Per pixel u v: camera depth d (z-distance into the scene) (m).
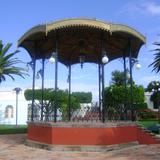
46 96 32.22
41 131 19.09
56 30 18.66
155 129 31.48
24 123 53.91
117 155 16.52
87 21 17.83
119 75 53.19
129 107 22.00
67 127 17.78
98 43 21.58
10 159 15.52
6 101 54.78
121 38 20.45
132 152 17.56
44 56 22.17
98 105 21.59
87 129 17.69
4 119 54.59
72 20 17.80
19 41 20.78
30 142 20.12
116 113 21.53
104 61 18.59
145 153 17.22
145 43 20.73
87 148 17.56
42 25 18.36
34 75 21.58
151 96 71.56
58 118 24.95
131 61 20.92
